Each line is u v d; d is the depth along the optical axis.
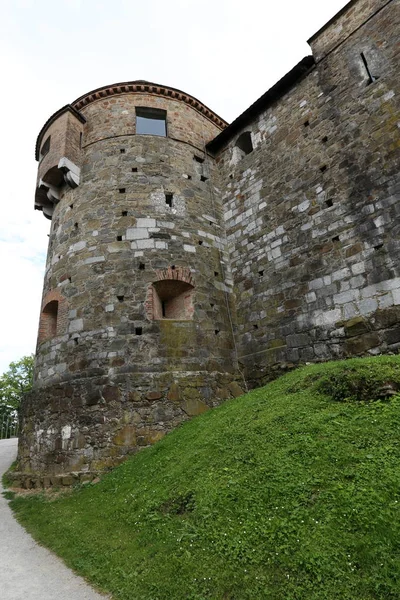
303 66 11.43
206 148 14.04
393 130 8.91
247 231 11.94
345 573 3.11
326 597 2.95
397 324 7.79
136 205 11.42
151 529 4.79
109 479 7.51
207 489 4.93
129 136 12.77
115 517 5.61
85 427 8.89
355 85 10.09
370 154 9.21
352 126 9.82
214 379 9.98
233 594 3.29
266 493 4.36
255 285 11.14
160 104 13.74
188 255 11.29
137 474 6.90
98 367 9.41
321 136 10.52
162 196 11.84
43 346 10.82
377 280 8.34
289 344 9.73
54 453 9.08
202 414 8.94
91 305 10.19
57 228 12.31
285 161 11.35
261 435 5.66
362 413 5.19
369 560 3.14
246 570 3.47
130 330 9.75
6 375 36.25
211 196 13.04
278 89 12.06
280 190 11.24
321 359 8.94
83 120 13.41
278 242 10.81
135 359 9.43
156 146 12.73
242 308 11.34
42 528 6.14
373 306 8.28
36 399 10.23
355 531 3.46
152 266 10.63
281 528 3.78
